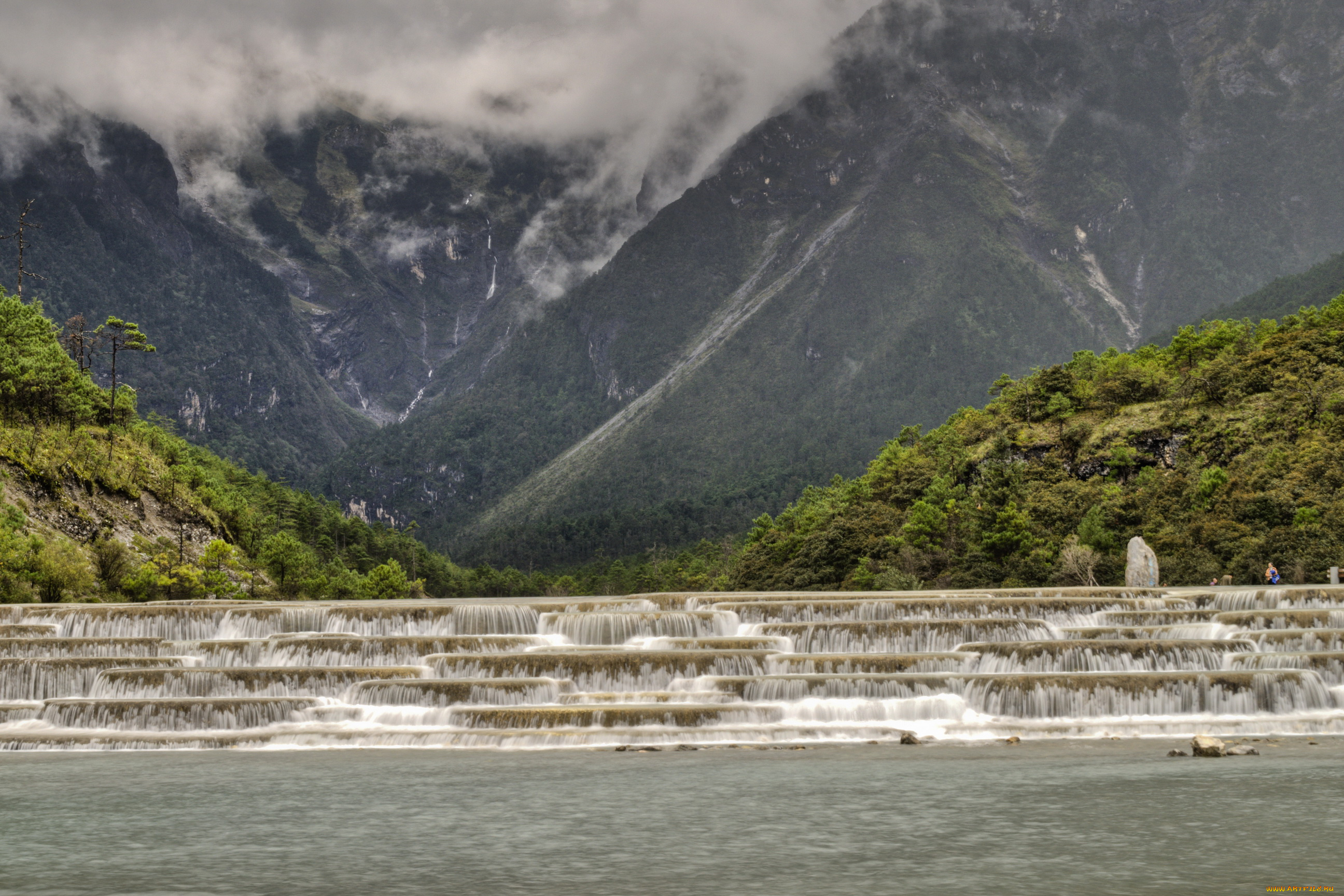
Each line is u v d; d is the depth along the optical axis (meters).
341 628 78.62
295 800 41.59
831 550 186.25
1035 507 172.75
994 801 39.56
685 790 42.31
